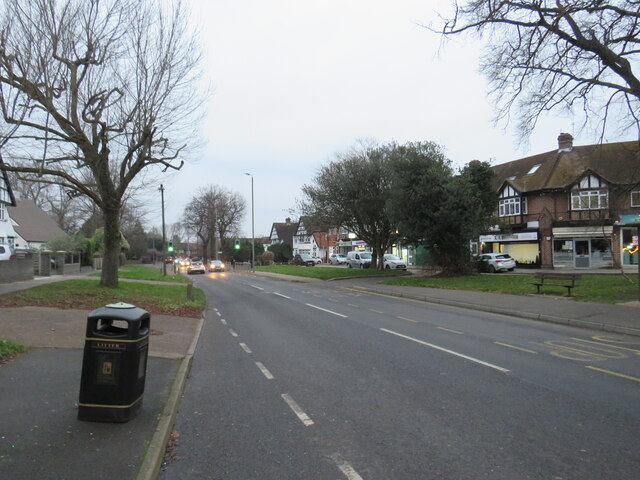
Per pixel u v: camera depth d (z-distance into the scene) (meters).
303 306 16.41
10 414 4.60
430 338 9.67
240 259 74.25
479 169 33.34
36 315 10.43
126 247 52.12
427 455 3.99
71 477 3.37
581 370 6.91
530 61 12.51
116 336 4.52
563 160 36.94
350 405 5.39
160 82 14.64
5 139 11.09
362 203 32.72
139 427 4.37
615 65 12.52
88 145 14.01
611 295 14.87
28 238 40.78
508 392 5.80
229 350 8.88
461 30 12.06
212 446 4.27
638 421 4.73
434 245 27.47
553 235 34.69
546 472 3.63
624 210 31.70
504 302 15.18
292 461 3.92
